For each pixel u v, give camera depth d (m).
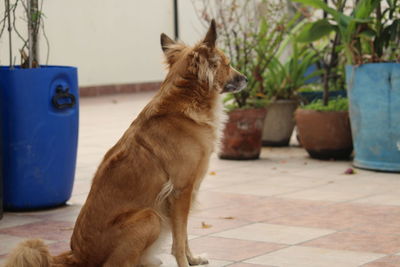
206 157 5.10
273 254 5.42
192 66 5.11
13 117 6.76
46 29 16.75
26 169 6.88
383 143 8.70
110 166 4.85
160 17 19.55
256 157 9.99
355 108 8.90
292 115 10.95
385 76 8.45
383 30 9.36
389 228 6.17
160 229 4.89
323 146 9.71
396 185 8.02
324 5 9.34
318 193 7.68
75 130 7.16
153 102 5.12
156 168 4.86
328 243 5.71
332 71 10.85
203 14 11.55
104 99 17.77
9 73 6.70
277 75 10.91
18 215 6.90
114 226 4.66
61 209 7.14
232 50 11.34
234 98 10.14
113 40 18.52
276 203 7.23
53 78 6.86
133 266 4.65
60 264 4.60
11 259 4.28
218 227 6.30
